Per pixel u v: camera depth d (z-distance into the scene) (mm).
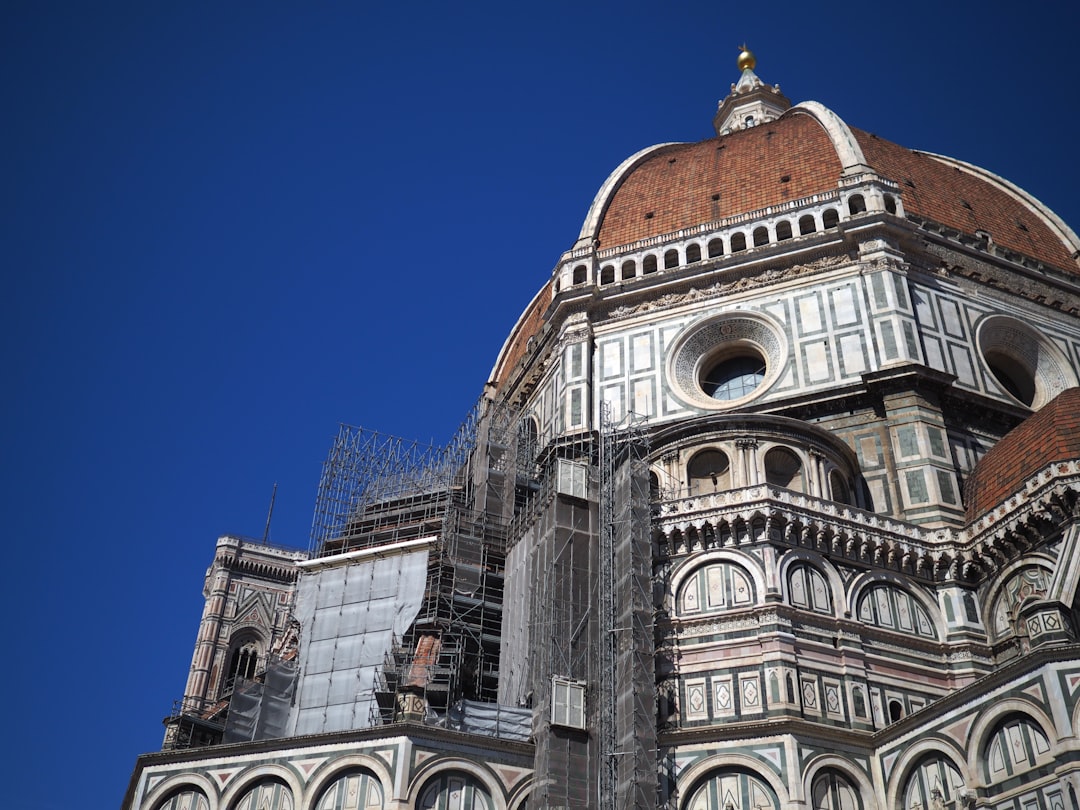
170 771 52781
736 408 68062
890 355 66375
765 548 55250
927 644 55250
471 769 50406
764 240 75375
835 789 48969
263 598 127875
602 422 63562
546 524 59844
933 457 61406
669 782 50000
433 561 64062
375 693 56250
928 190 83562
